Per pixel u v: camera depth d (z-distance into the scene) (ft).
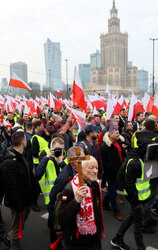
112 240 11.57
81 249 7.38
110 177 14.33
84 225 7.23
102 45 573.33
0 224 13.26
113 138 14.32
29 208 11.43
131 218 10.91
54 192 9.13
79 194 6.37
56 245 10.02
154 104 22.86
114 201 14.42
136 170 10.28
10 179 10.07
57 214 7.07
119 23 621.31
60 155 11.40
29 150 17.69
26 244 12.19
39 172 11.19
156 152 10.40
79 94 17.63
